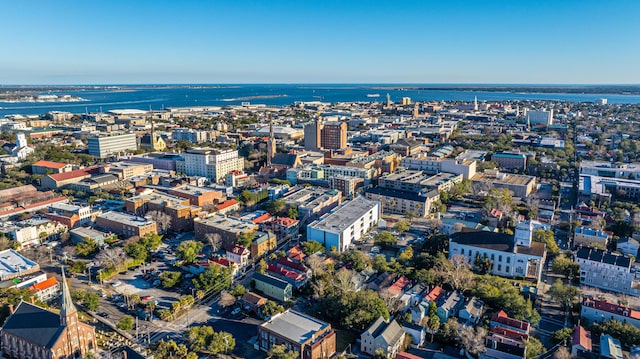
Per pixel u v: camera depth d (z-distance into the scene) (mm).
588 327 195250
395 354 179125
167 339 191750
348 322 196250
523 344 175875
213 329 199250
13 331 173750
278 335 179750
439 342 192375
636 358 167375
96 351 180375
